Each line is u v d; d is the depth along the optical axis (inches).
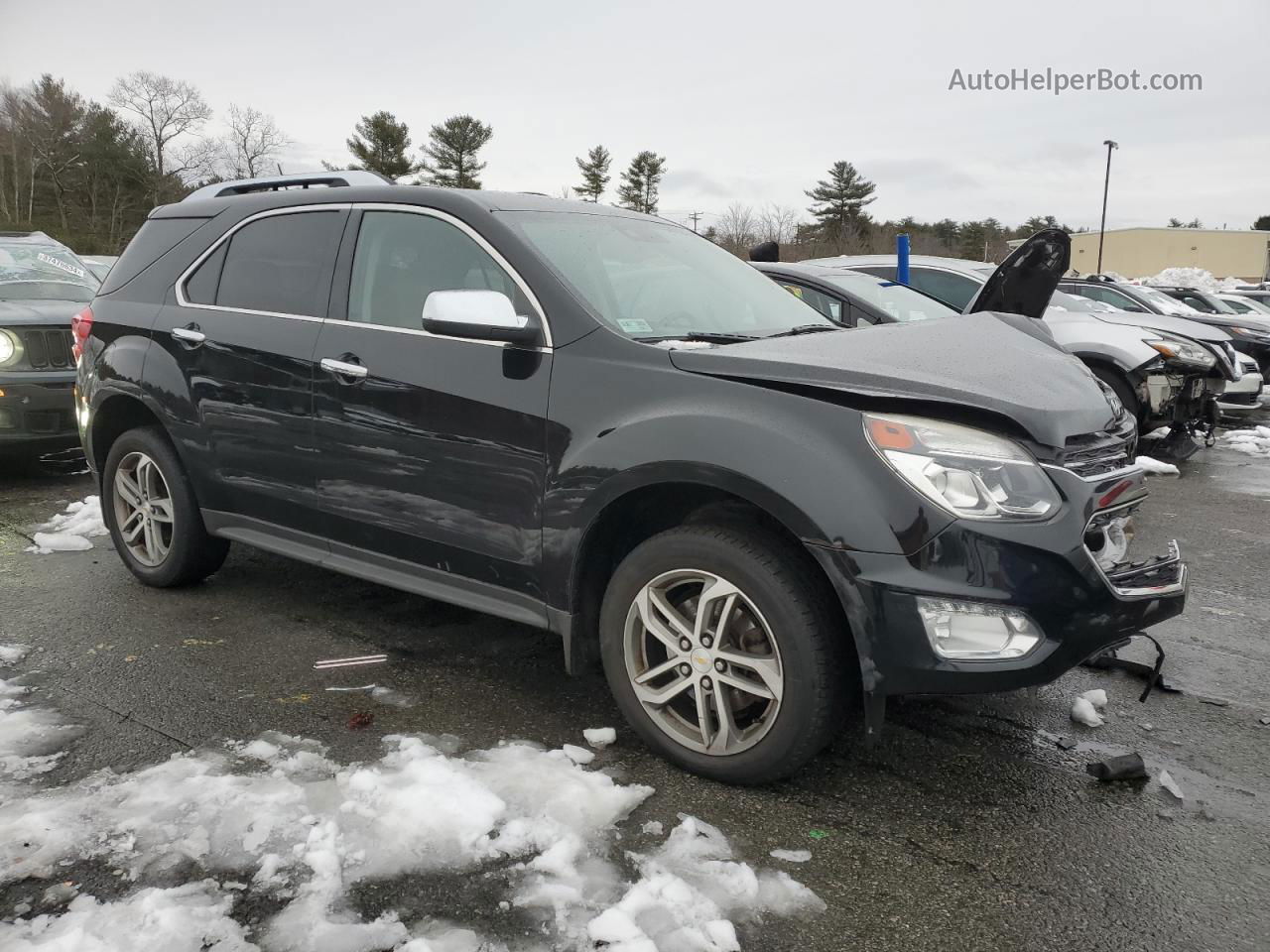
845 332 122.4
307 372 137.1
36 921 80.4
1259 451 388.2
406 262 132.8
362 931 80.3
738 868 90.6
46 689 129.4
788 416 99.8
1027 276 157.5
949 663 93.5
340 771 107.0
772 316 141.6
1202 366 319.9
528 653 146.1
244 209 156.3
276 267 147.8
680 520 116.3
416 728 119.6
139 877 87.1
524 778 105.3
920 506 93.7
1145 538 121.0
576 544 112.3
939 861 94.3
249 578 179.9
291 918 81.7
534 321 118.3
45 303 272.2
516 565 119.2
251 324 146.2
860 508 94.7
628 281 129.3
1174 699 135.9
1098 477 101.0
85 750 111.9
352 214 140.6
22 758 109.4
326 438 135.8
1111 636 97.4
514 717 123.7
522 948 78.8
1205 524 250.7
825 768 112.7
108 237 2438.5
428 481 125.4
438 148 2223.2
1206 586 193.5
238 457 148.9
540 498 114.9
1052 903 88.2
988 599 92.8
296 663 139.9
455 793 100.5
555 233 129.8
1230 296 784.3
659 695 111.3
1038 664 93.8
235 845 92.3
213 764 108.6
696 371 106.5
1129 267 3417.8
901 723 125.2
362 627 155.6
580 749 113.6
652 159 2539.4
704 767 107.9
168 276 162.7
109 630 152.2
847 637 101.9
